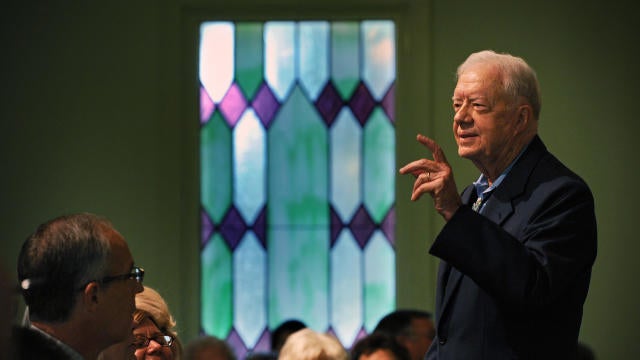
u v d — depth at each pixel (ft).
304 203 46.96
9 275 8.75
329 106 46.96
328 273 46.96
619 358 44.52
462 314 20.33
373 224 46.80
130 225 45.88
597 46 45.11
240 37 46.78
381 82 46.68
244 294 46.78
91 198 45.88
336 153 46.98
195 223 46.50
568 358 19.86
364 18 46.34
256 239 46.91
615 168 44.83
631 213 44.73
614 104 44.96
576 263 19.13
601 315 44.65
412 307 46.09
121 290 17.10
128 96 46.06
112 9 46.09
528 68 20.71
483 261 18.71
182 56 46.34
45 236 16.65
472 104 20.52
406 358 28.17
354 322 46.80
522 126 20.52
